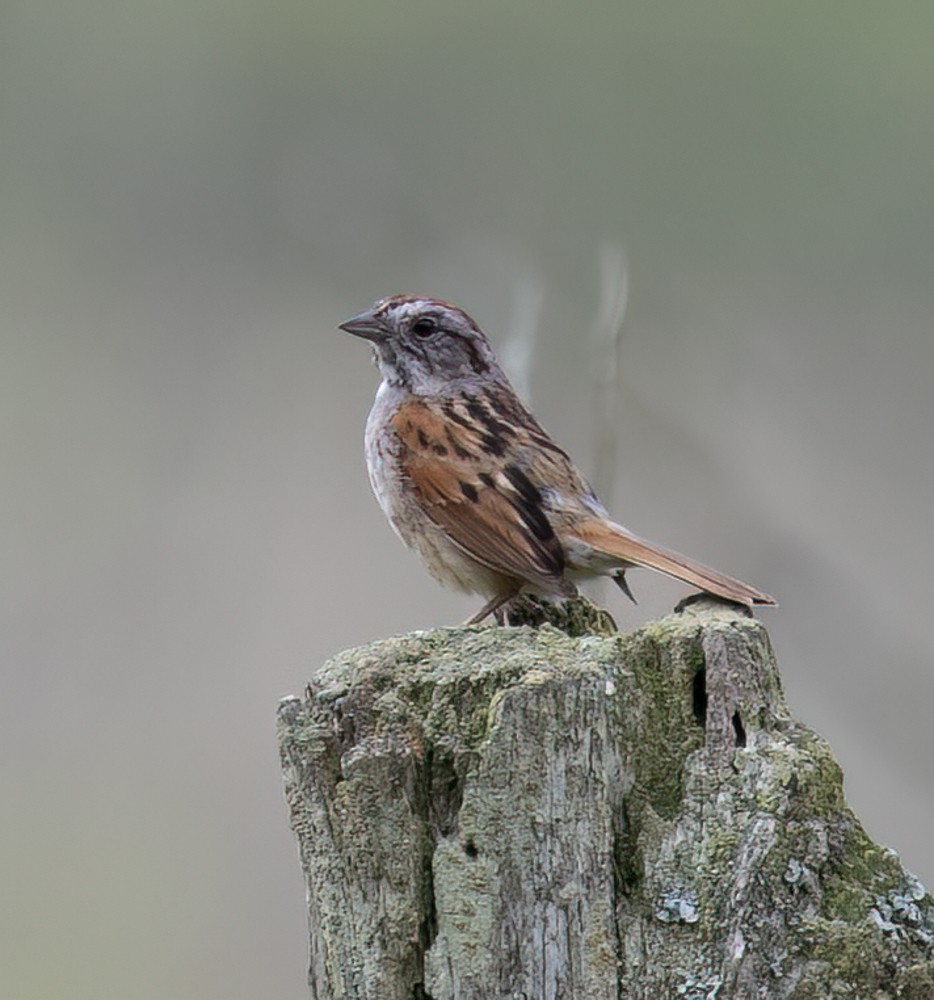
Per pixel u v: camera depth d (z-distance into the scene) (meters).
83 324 17.00
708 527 14.05
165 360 16.88
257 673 14.08
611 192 16.78
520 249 16.31
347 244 16.78
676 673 5.56
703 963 5.26
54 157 17.59
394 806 5.35
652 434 14.58
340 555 15.16
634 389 14.80
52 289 17.20
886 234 16.50
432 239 16.56
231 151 17.34
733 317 16.03
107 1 17.61
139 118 17.55
